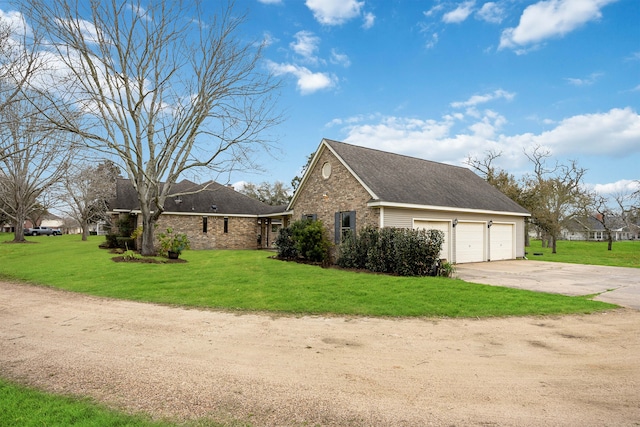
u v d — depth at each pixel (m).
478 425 3.34
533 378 4.43
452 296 9.10
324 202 18.92
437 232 13.11
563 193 32.09
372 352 5.33
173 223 26.31
